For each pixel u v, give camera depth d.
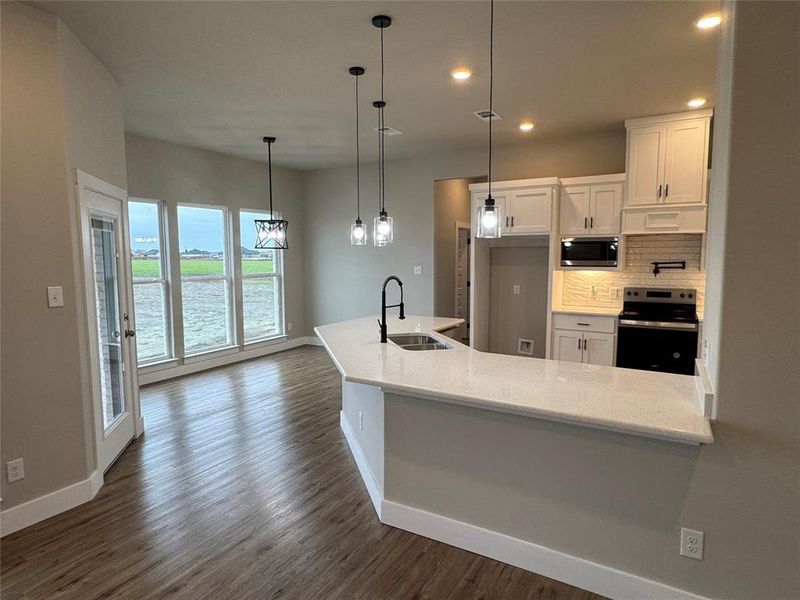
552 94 3.92
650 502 1.96
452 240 7.25
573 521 2.13
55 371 2.73
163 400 4.89
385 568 2.28
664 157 4.47
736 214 1.69
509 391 2.20
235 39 2.96
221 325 6.51
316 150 6.04
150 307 5.60
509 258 6.06
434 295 6.54
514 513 2.27
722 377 1.77
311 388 5.35
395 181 6.68
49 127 2.66
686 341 4.41
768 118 1.62
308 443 3.80
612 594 2.06
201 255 6.18
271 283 7.28
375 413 2.86
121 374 3.68
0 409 2.54
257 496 2.96
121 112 3.70
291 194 7.38
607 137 5.11
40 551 2.41
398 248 6.73
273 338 7.24
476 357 2.92
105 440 3.25
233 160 6.43
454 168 6.11
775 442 1.72
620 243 4.77
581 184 4.92
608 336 4.79
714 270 1.93
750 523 1.79
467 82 3.68
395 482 2.61
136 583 2.18
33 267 2.62
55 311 2.72
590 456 2.06
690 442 1.73
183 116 4.56
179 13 2.64
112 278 3.57
